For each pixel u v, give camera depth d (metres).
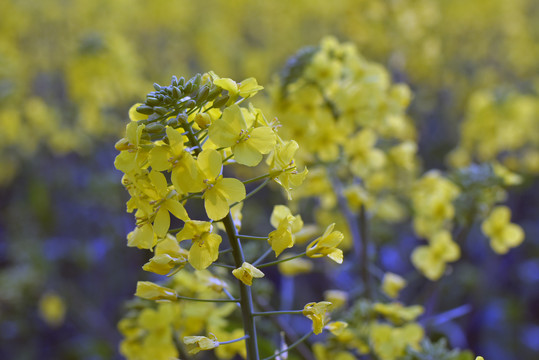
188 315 2.41
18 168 8.11
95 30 8.60
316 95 3.06
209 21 9.58
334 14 8.80
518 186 5.87
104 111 6.66
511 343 5.66
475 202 3.21
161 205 1.56
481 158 5.74
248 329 1.77
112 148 7.55
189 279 2.47
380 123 3.25
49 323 6.29
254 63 8.65
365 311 2.61
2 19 8.46
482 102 5.13
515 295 6.27
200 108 1.69
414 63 6.09
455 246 3.09
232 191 1.56
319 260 4.44
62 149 7.18
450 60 8.44
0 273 6.34
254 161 1.57
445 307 5.62
